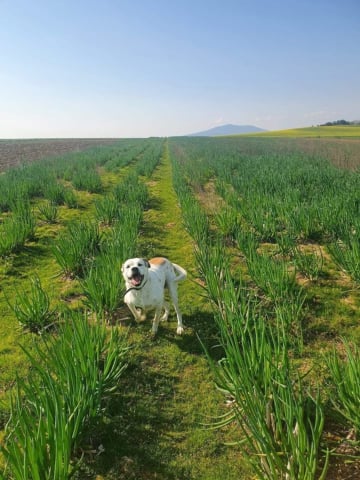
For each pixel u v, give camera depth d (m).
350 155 12.26
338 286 3.52
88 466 1.74
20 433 1.47
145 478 1.70
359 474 1.64
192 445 1.87
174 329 2.95
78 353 1.96
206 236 4.77
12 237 4.51
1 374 2.38
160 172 12.94
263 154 16.34
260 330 2.19
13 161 16.50
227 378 2.05
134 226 4.88
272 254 4.11
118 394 2.21
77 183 9.17
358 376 1.75
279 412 1.59
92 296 2.91
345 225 4.33
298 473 1.45
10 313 3.22
